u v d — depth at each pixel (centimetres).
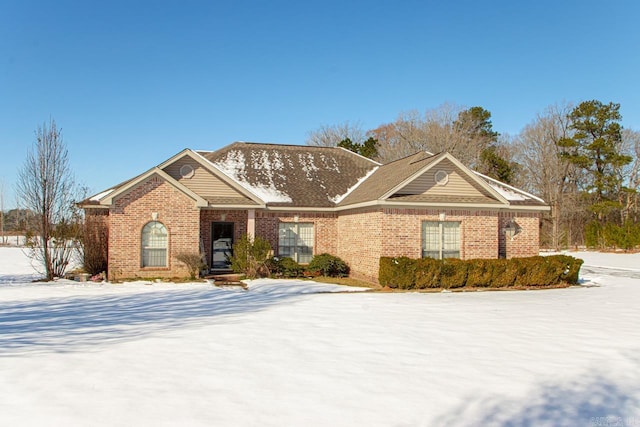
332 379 725
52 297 1602
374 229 2072
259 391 670
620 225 5725
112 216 2022
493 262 1900
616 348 921
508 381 724
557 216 5331
